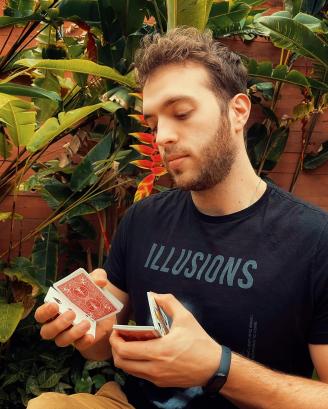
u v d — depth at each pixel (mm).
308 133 2908
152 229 1321
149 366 901
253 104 3002
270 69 2398
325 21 2451
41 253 2480
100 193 2412
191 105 1067
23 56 2637
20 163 2518
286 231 1130
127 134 2309
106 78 2094
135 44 2275
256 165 2871
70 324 1083
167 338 898
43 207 2893
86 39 2467
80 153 2734
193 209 1264
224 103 1113
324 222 1122
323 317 1068
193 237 1229
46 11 2309
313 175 3066
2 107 1652
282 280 1085
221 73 1114
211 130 1084
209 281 1149
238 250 1151
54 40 2631
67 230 2828
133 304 1311
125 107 2002
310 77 2701
